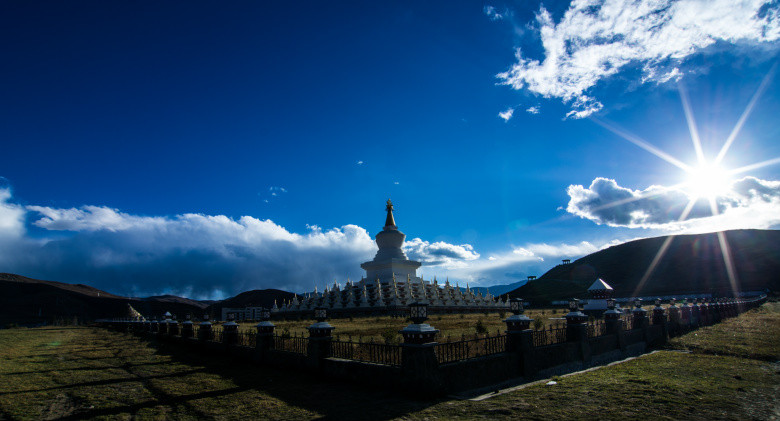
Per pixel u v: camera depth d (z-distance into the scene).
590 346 20.83
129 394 14.86
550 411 11.59
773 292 94.38
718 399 12.68
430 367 13.35
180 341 32.12
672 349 24.98
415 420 11.03
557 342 19.38
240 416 12.00
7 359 24.19
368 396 13.61
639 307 27.97
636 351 24.83
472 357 15.34
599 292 44.22
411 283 81.94
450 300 80.00
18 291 132.62
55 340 37.75
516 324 16.72
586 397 12.99
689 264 138.38
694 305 35.69
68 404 13.61
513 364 16.17
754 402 12.38
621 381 15.15
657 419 10.84
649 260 149.25
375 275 85.06
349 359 16.47
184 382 16.83
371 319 53.38
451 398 13.20
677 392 13.49
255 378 17.38
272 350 20.41
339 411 12.09
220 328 39.81
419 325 13.82
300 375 17.61
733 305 48.75
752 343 24.47
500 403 12.46
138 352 27.11
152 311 141.12
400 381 13.80
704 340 26.73
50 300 129.25
